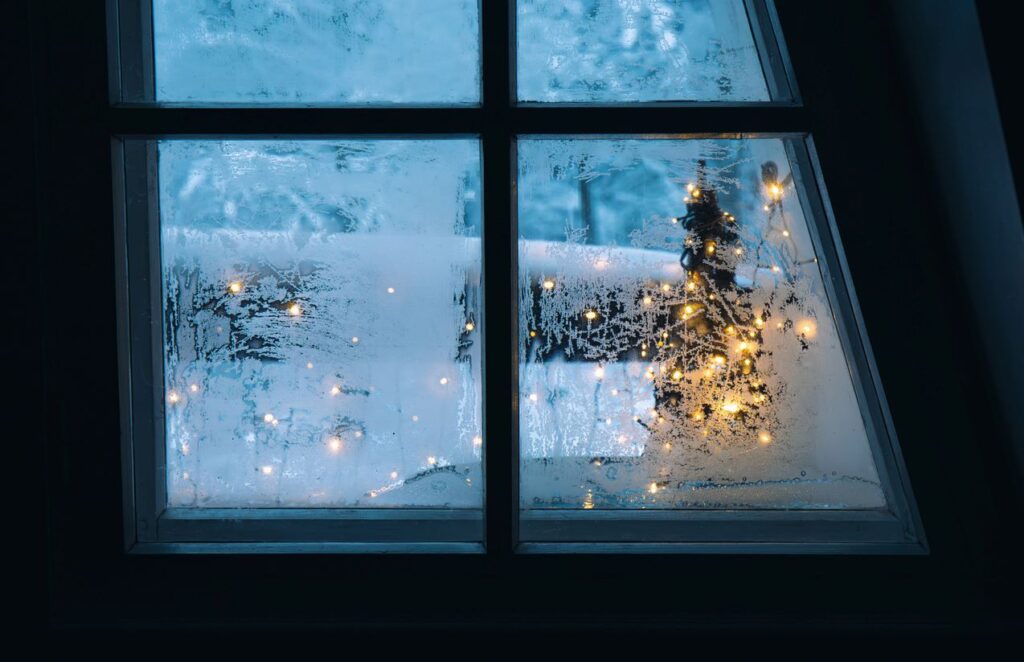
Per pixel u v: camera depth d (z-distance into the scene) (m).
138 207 2.47
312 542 2.48
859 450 2.51
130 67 2.46
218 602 2.45
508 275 2.42
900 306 2.41
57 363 2.43
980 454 2.42
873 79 2.39
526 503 2.53
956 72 2.29
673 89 2.49
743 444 2.52
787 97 2.45
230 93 2.48
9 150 2.38
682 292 2.51
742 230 2.50
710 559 2.44
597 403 2.52
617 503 2.53
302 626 2.43
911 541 2.46
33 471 2.41
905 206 2.40
